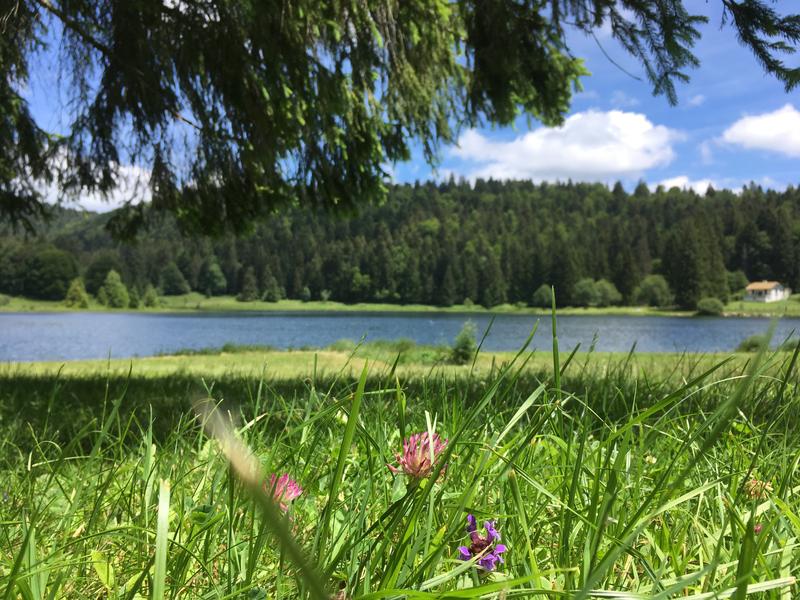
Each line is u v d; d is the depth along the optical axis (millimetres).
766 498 1267
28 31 5609
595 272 137125
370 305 148500
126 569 1046
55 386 1737
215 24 5629
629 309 129250
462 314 127812
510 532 1068
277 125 6148
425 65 6762
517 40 6523
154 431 2824
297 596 854
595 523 939
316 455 1576
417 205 185375
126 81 6203
